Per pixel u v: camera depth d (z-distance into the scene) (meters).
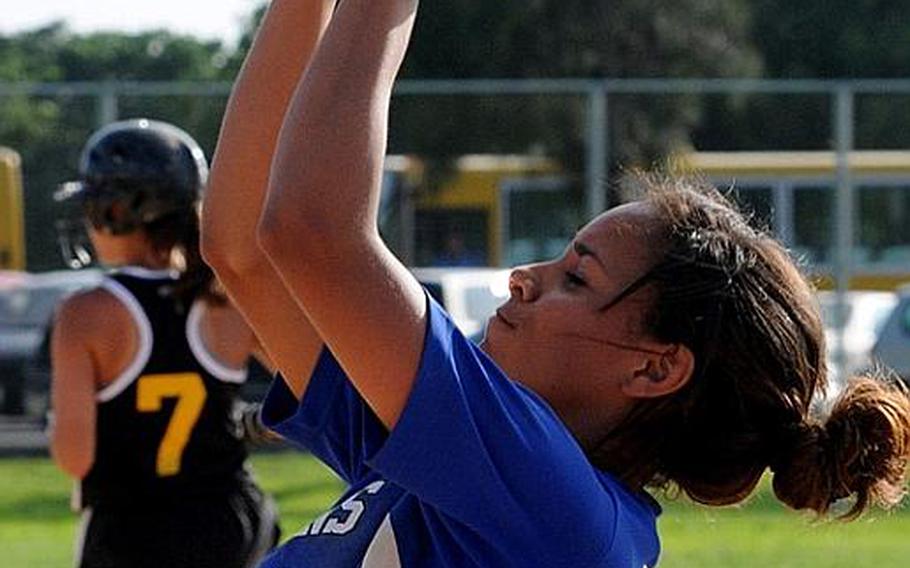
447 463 5.34
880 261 46.66
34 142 41.81
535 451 5.42
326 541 5.90
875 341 43.72
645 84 43.50
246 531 11.60
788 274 6.12
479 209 43.38
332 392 6.11
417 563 5.69
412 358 5.28
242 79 6.48
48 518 31.48
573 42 61.12
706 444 6.06
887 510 6.54
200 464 11.55
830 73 92.00
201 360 11.55
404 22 5.39
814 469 6.14
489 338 6.08
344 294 5.21
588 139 43.28
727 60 62.38
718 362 5.96
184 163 11.94
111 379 11.45
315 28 6.41
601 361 5.94
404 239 43.22
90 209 11.83
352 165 5.22
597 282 5.96
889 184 45.66
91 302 11.45
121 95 41.62
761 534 28.67
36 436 41.44
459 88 43.22
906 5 92.38
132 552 11.40
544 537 5.48
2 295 41.94
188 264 11.52
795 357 6.05
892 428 6.20
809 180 45.19
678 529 29.14
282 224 5.19
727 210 6.16
